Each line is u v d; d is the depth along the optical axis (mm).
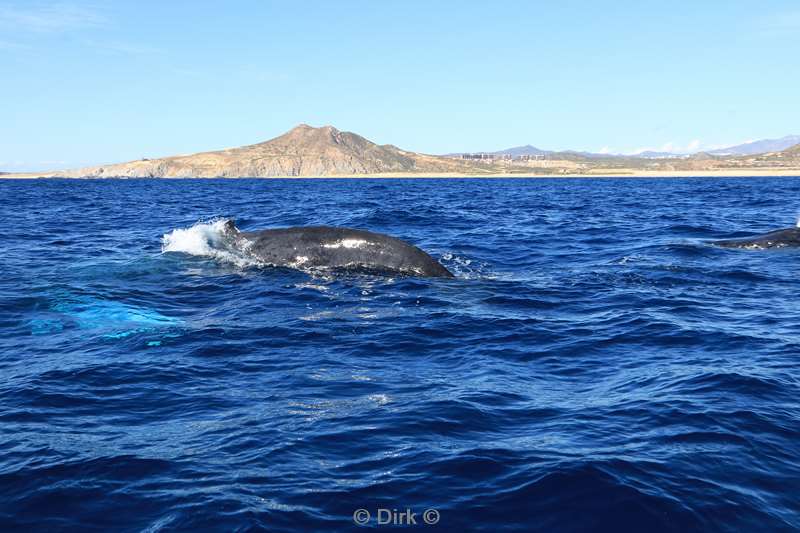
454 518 4719
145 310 11133
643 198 54344
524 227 26359
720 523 4664
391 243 14492
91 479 5215
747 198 52062
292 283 13281
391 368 8211
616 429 6230
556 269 15789
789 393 7117
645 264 16297
